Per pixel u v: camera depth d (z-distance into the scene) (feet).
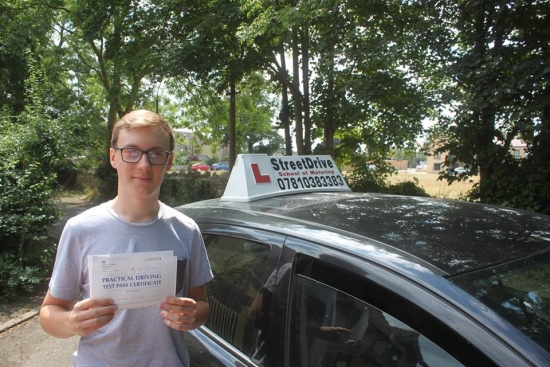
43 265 19.62
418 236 5.40
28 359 12.84
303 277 5.37
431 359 4.00
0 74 48.32
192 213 8.32
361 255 4.86
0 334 14.51
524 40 19.07
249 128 59.41
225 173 42.52
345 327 4.78
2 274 17.44
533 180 20.06
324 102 29.63
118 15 35.96
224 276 6.76
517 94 18.07
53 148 21.44
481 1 18.28
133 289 4.51
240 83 41.65
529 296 4.27
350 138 32.99
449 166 23.07
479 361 3.68
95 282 4.37
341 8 22.50
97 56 52.39
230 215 7.32
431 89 23.76
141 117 4.92
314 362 4.96
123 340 4.75
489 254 4.98
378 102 25.94
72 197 52.37
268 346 5.51
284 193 8.79
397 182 33.32
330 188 9.76
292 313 5.36
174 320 4.66
